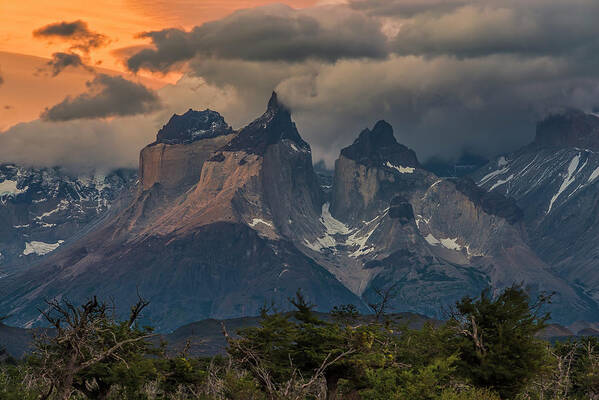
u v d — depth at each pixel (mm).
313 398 81500
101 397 87750
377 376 78875
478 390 78188
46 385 72562
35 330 61438
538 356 80812
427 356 84875
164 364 99875
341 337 81125
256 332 81812
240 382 81688
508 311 82875
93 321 61906
